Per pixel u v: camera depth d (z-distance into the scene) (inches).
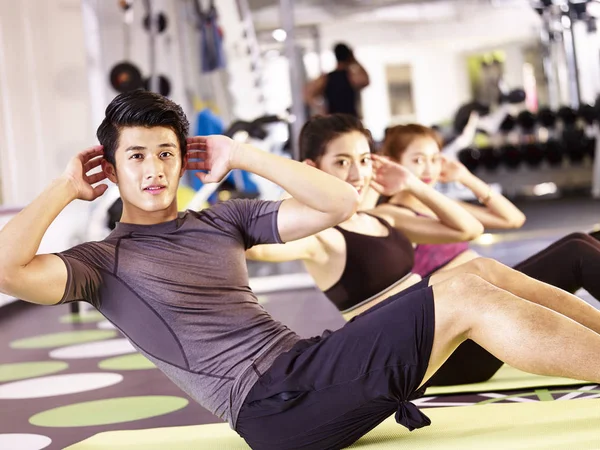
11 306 263.9
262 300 231.6
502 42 384.5
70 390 132.6
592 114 398.6
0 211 246.4
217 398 74.4
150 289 73.8
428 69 378.0
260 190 330.3
